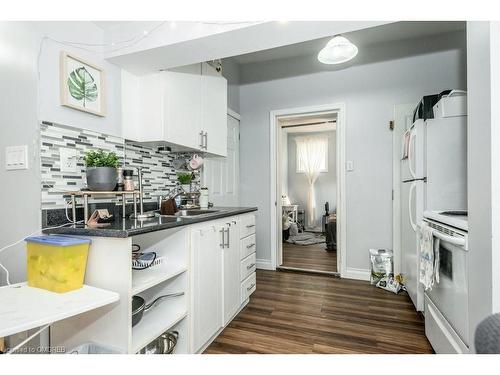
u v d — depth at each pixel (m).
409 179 2.32
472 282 1.13
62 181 1.48
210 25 1.49
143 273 1.43
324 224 5.86
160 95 1.94
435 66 2.80
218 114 2.67
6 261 1.45
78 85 1.56
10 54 1.43
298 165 6.93
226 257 1.98
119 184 1.59
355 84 3.08
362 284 2.88
